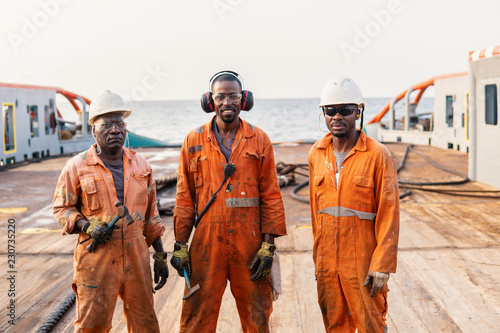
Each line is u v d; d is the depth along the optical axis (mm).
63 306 3973
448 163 12133
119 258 2773
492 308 3873
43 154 16125
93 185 2752
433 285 4359
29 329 3645
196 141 2982
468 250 5312
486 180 9367
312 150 2988
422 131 17766
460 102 14344
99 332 2787
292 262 5070
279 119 96875
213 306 2984
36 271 4934
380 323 2793
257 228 2980
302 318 3770
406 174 10758
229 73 2941
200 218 2963
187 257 2990
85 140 18516
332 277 2873
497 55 8531
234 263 2959
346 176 2783
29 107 15227
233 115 2898
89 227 2715
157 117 123688
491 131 9094
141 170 2924
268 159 3016
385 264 2652
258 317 2992
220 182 2934
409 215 6977
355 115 2801
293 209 7680
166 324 3730
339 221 2801
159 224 3055
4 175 11758
